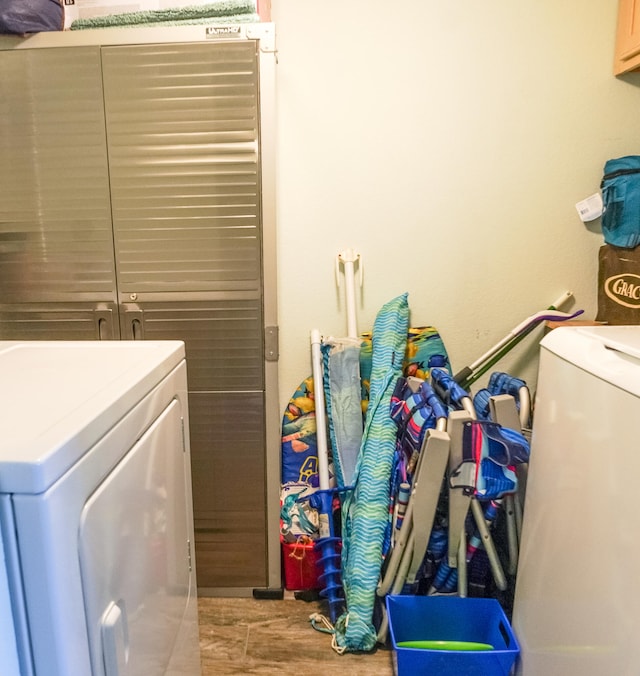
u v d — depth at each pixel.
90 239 1.56
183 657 1.07
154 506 0.88
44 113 1.49
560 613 0.97
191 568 1.16
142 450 0.82
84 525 0.62
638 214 1.62
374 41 1.70
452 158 1.76
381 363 1.69
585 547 0.88
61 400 0.70
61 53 1.46
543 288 1.83
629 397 0.76
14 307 1.61
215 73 1.46
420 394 1.53
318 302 1.87
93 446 0.65
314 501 1.70
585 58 1.69
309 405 1.86
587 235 1.79
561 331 1.06
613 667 0.77
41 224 1.55
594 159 1.75
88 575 0.63
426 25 1.69
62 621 0.57
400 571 1.42
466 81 1.71
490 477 1.29
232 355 1.62
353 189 1.79
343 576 1.57
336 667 1.45
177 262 1.57
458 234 1.81
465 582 1.40
